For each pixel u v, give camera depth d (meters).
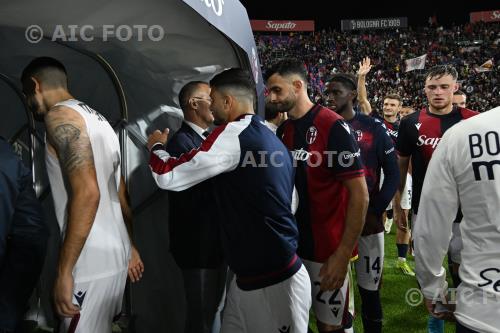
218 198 1.72
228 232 1.71
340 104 2.80
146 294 2.78
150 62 2.50
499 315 1.35
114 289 1.75
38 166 2.79
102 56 2.55
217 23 1.66
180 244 2.30
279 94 2.01
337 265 1.90
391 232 6.26
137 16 1.99
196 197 2.23
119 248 1.76
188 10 1.89
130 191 2.76
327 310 2.10
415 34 30.23
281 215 1.67
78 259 1.63
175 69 2.52
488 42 27.28
